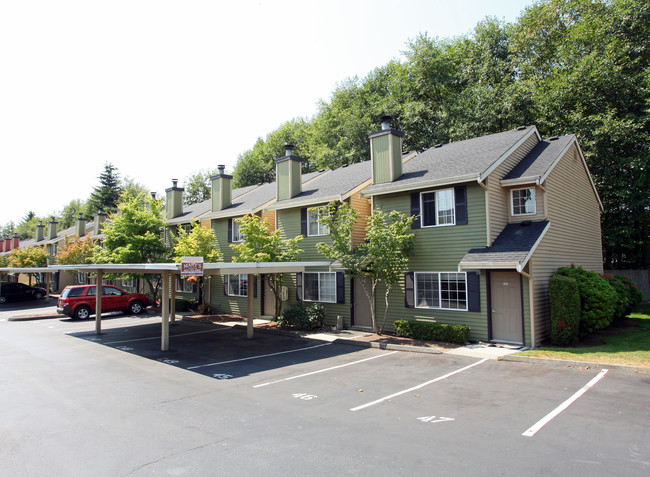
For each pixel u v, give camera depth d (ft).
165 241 98.89
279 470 17.75
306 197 64.49
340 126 118.21
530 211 48.26
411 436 21.20
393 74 118.93
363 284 52.90
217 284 81.87
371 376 33.99
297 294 66.18
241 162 158.81
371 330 55.83
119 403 27.86
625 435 20.42
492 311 45.75
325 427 22.81
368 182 61.72
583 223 58.49
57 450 20.34
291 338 53.42
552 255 48.26
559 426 21.85
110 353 44.88
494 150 51.62
